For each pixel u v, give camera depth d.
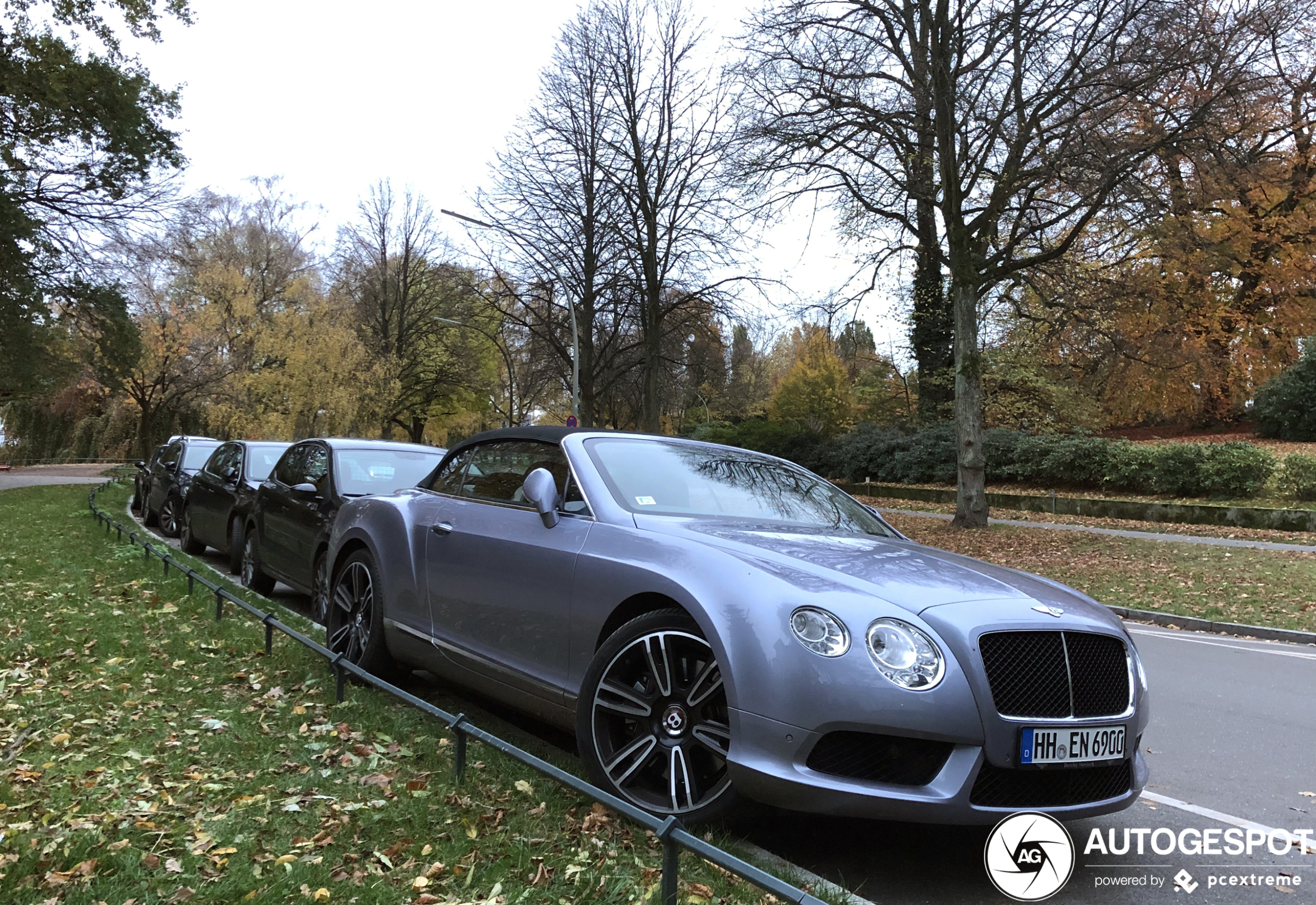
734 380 55.16
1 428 64.62
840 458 33.19
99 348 25.50
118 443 56.88
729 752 2.92
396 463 7.74
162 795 3.19
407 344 49.88
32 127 20.39
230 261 45.94
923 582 3.19
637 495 3.91
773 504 4.27
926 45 18.23
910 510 25.89
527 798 3.30
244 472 9.69
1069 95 16.20
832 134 18.45
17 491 22.80
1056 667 2.99
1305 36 15.89
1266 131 24.25
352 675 5.04
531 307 29.61
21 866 2.56
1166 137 15.74
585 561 3.58
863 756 2.83
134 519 16.03
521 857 2.81
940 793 2.78
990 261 18.52
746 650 2.92
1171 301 23.70
